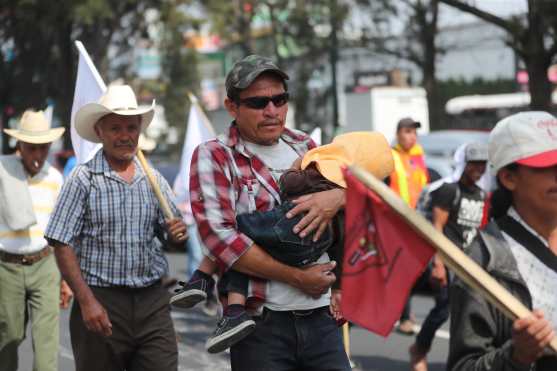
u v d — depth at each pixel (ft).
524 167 11.33
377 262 11.12
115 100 19.56
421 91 118.01
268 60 15.64
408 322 36.91
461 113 101.04
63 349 35.27
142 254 19.69
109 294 19.43
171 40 118.52
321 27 105.91
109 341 19.53
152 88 137.39
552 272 11.29
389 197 10.53
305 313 15.35
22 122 26.66
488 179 29.48
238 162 15.60
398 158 36.63
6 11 104.68
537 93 57.31
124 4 104.53
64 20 95.71
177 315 41.45
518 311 10.16
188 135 34.63
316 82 136.36
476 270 10.35
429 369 30.91
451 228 29.27
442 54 93.61
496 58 128.98
